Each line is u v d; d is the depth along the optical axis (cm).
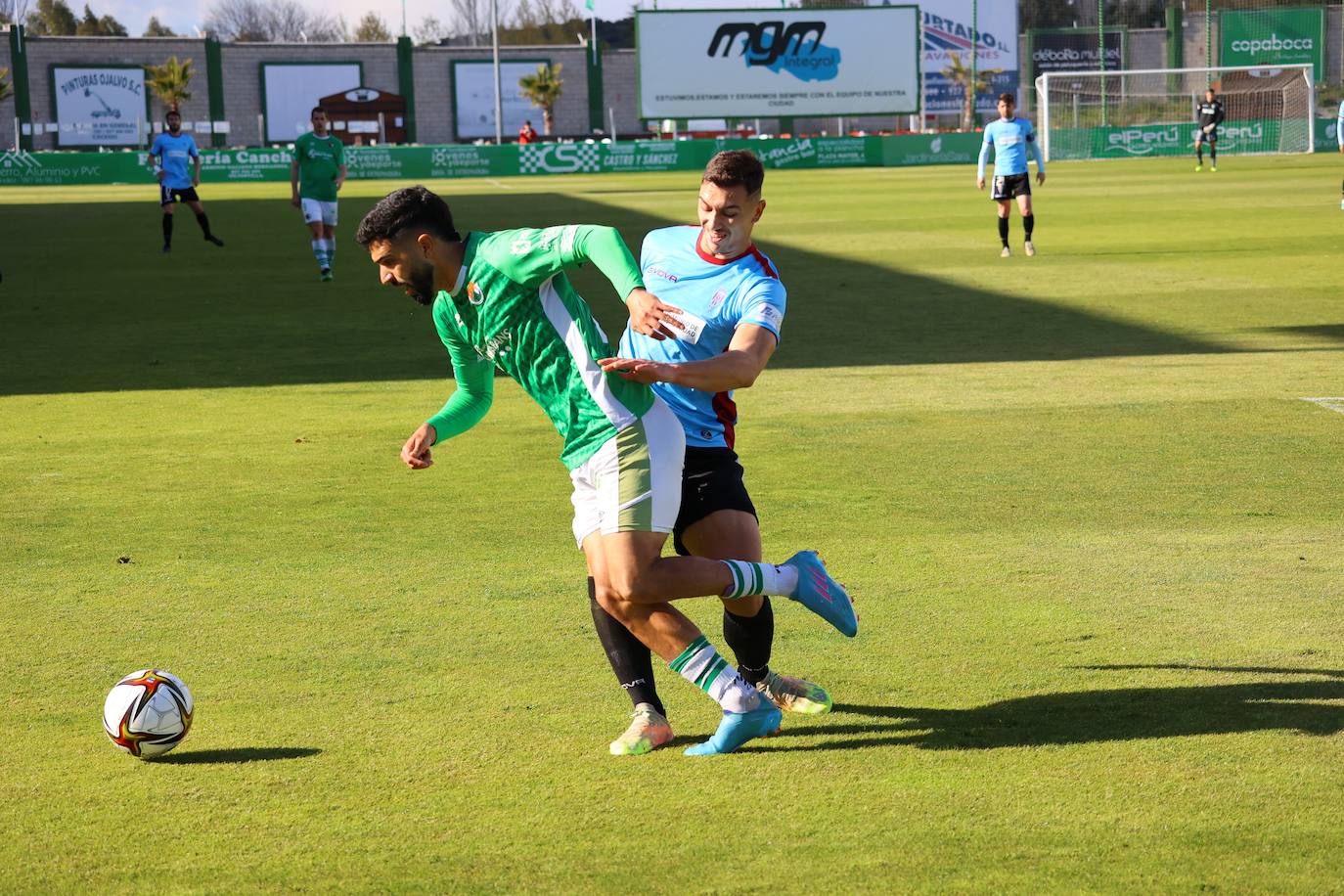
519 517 1322
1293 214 4766
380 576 1142
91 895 640
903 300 2931
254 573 1155
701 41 10488
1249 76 9950
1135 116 10269
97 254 4344
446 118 15288
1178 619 1005
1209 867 647
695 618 1041
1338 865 646
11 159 9275
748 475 1477
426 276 775
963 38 11825
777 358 2256
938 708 855
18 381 2150
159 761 793
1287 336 2344
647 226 5006
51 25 19712
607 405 774
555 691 895
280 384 2094
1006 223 3716
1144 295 2892
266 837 696
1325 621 993
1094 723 823
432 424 872
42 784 763
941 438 1642
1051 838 679
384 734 827
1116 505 1333
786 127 12606
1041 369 2102
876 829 695
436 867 662
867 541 1225
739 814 716
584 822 709
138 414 1878
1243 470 1459
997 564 1148
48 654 969
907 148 10081
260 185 8988
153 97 14162
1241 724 814
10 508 1386
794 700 854
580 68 15575
